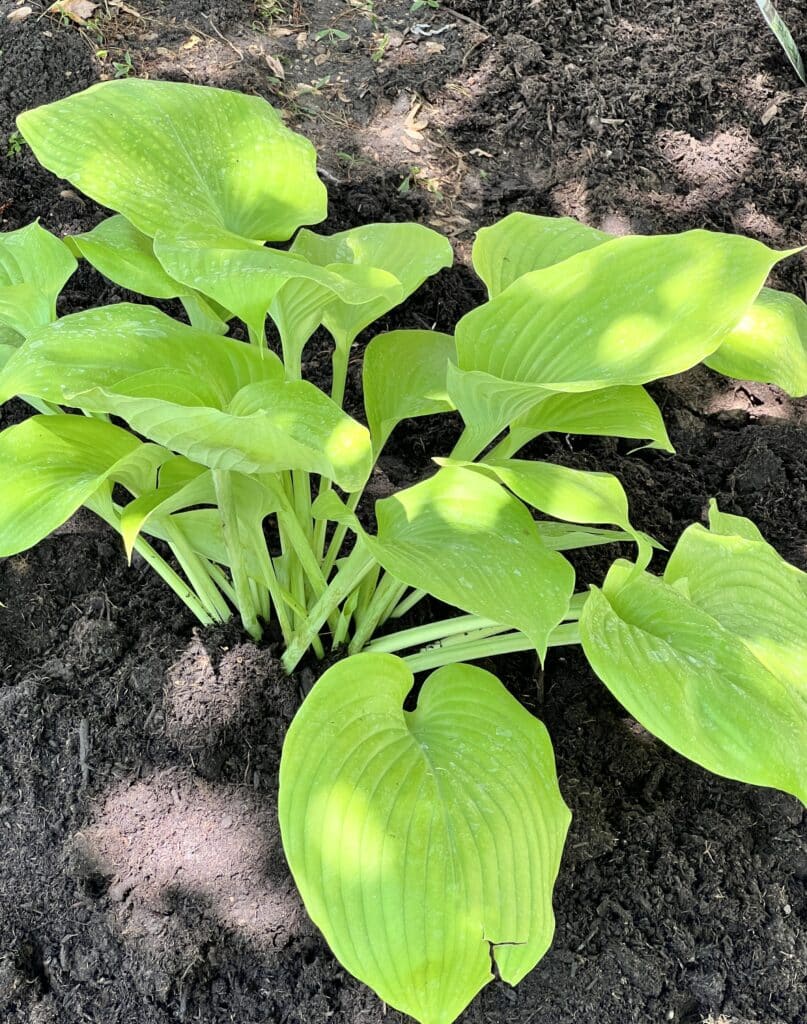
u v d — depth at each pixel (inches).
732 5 62.9
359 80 54.7
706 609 29.1
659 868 32.9
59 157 28.1
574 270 28.6
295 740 24.9
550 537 32.3
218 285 25.0
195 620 35.2
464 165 52.9
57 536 37.9
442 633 32.4
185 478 28.2
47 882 31.3
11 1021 29.9
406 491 28.5
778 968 32.4
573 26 59.7
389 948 23.6
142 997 30.0
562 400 31.4
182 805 31.7
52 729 33.0
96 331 26.3
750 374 32.5
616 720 35.8
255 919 30.8
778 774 24.5
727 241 27.1
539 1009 30.5
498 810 25.4
